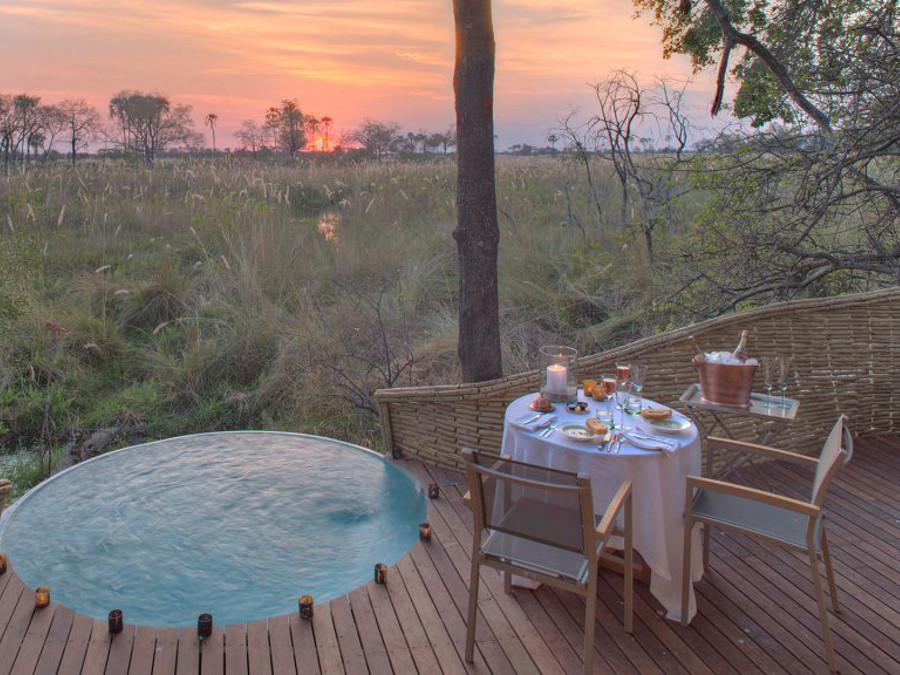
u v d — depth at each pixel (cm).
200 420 589
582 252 912
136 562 324
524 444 298
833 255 634
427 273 873
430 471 436
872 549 344
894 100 564
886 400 493
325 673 249
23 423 563
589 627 241
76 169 1509
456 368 618
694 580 299
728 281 675
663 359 436
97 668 248
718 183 671
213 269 855
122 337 705
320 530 359
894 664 258
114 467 438
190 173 1476
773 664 259
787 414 322
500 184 1323
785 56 705
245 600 296
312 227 1036
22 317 659
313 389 598
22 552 331
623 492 259
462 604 294
